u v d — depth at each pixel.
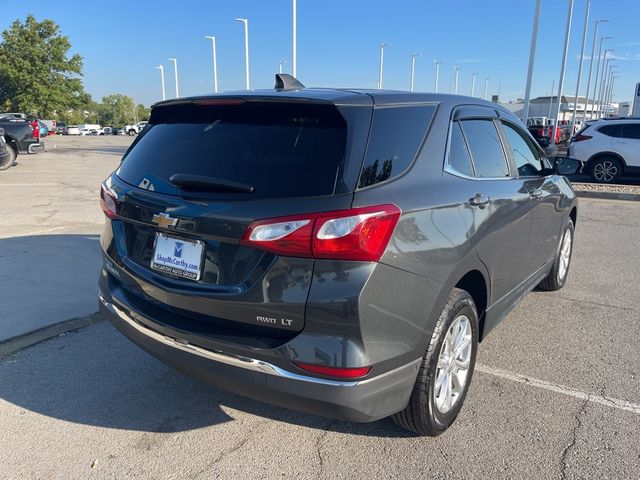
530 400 3.45
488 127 3.67
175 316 2.72
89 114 148.25
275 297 2.34
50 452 2.90
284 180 2.41
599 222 9.73
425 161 2.79
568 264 5.82
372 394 2.39
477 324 3.20
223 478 2.71
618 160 15.12
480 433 3.09
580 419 3.23
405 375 2.56
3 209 9.68
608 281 6.03
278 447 2.96
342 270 2.27
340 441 3.02
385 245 2.34
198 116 2.96
